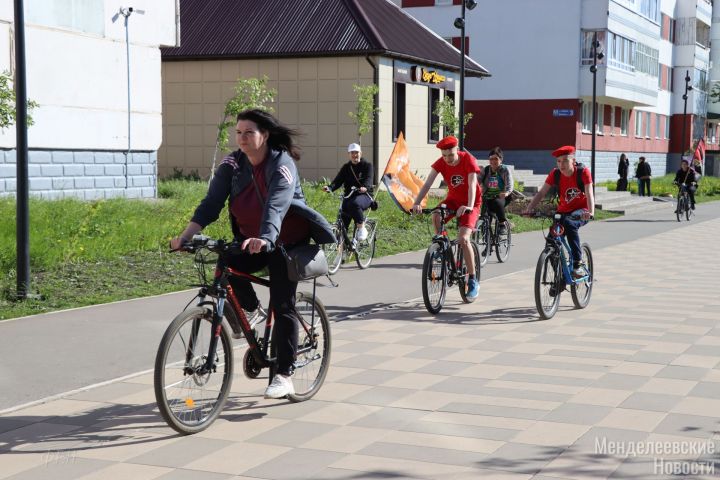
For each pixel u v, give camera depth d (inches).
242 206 327.0
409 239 1011.3
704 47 3710.6
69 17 1118.4
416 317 537.3
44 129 1087.6
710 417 322.7
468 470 266.8
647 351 438.6
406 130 1756.9
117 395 354.0
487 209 842.8
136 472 265.7
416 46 1793.8
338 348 445.4
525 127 2476.6
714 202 2269.9
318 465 272.4
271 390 326.3
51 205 904.3
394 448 288.5
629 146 2977.4
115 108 1202.0
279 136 325.4
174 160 1754.4
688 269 804.6
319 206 1111.0
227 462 275.3
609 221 1497.3
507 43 2476.6
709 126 4008.4
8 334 470.6
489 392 358.9
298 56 1654.8
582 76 2434.8
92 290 607.8
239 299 331.9
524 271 782.5
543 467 269.1
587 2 2409.0
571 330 496.4
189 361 303.0
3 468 268.5
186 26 1761.8
